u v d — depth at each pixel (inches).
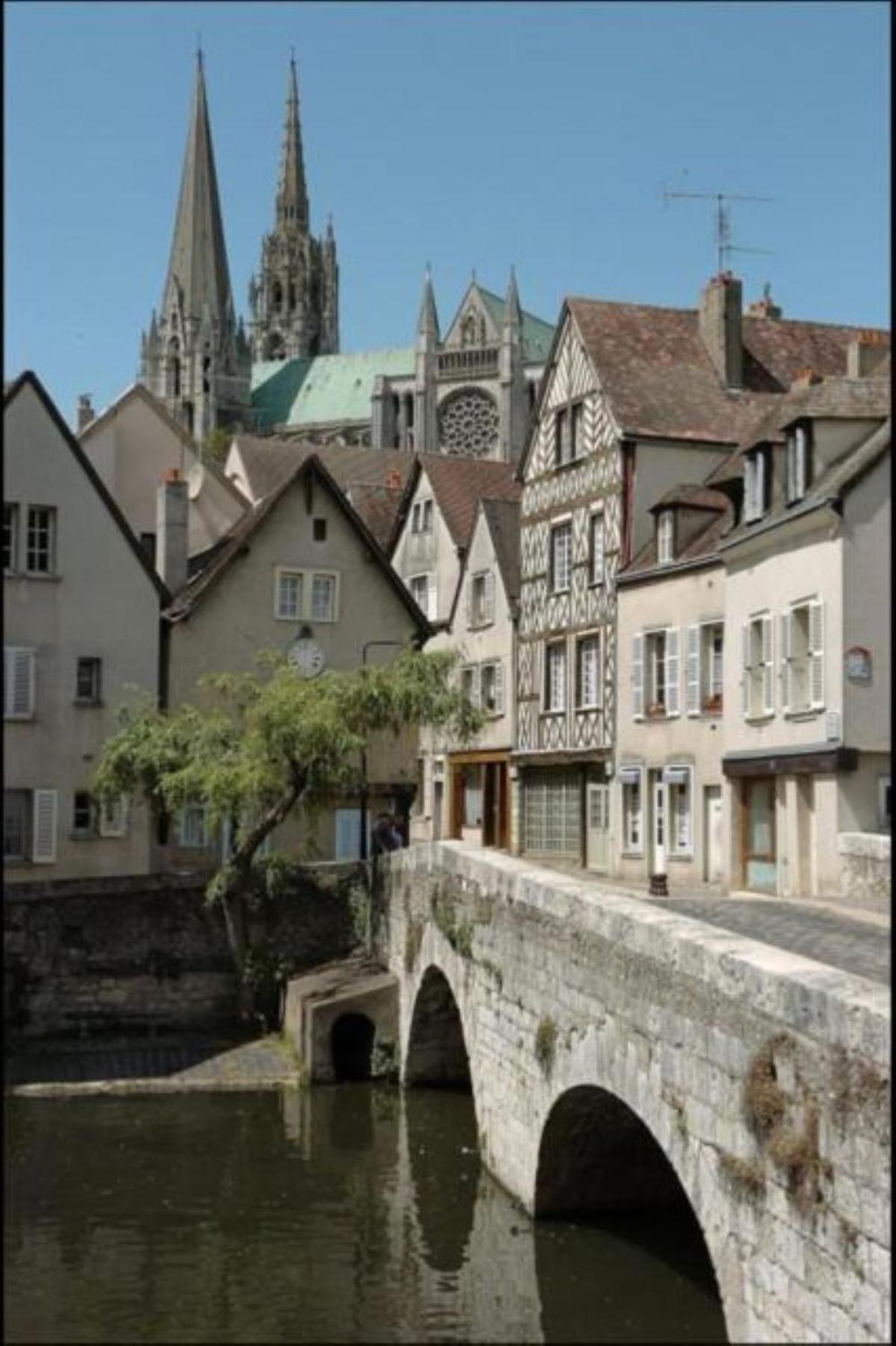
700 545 1259.8
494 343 4106.8
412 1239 674.2
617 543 1382.9
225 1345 563.5
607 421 1407.5
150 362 4899.1
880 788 987.3
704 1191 451.8
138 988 1155.3
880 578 996.6
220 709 1258.0
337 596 1439.5
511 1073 697.0
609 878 1363.2
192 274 4889.3
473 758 1662.2
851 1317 356.8
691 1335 555.8
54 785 1309.1
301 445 2161.7
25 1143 863.1
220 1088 1016.2
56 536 1326.3
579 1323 569.0
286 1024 1120.2
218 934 1175.6
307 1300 603.8
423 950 960.3
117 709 1326.3
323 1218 709.9
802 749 1028.5
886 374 1113.4
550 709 1509.6
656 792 1306.6
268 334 5561.0
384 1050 1034.7
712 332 1472.7
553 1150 659.4
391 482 2087.8
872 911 781.3
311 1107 962.1
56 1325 582.2
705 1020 452.8
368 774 1418.6
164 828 1360.7
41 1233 693.3
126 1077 1033.5
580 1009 583.8
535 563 1549.0
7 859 1291.8
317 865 1187.3
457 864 831.7
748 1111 414.3
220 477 1765.5
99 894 1155.3
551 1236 661.3
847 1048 361.1
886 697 993.5
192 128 4958.2
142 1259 656.4
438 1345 559.2
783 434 1114.1
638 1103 514.6
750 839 1136.2
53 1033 1136.2
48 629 1316.4
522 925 677.3
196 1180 780.6
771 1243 402.9
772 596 1091.3
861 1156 352.8
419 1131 891.4
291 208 5600.4
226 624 1397.6
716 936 470.0
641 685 1327.5
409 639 1460.4
